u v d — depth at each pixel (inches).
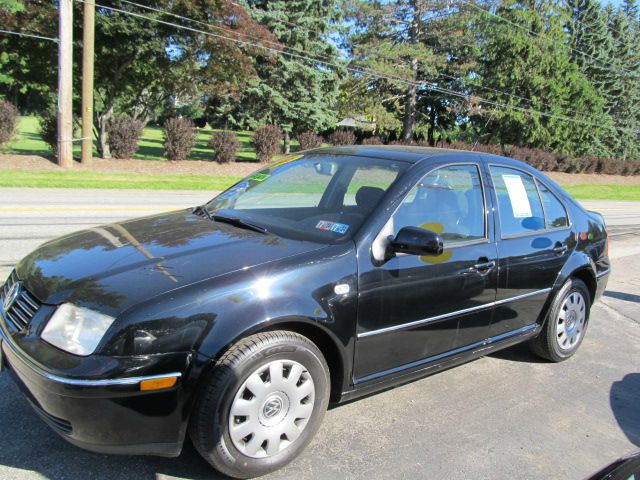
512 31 1665.8
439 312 143.5
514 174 176.7
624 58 2235.5
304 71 1267.2
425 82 1606.8
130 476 112.0
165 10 789.2
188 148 925.2
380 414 146.7
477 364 187.3
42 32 759.7
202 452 107.5
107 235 137.8
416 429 140.3
